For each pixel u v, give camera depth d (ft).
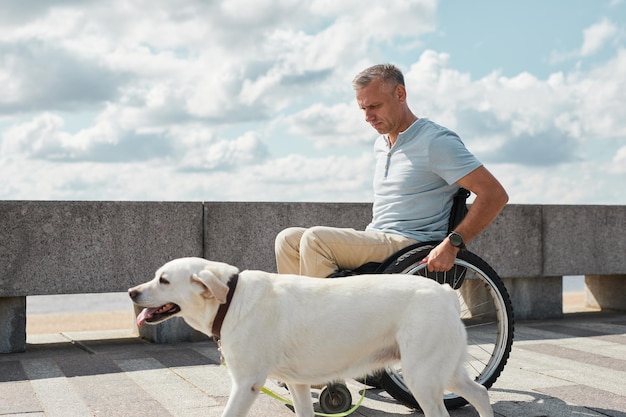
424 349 9.23
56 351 18.19
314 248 11.73
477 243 22.97
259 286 9.53
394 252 11.94
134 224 19.13
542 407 11.84
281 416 11.40
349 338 9.39
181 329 19.63
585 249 24.43
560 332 20.95
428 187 12.16
